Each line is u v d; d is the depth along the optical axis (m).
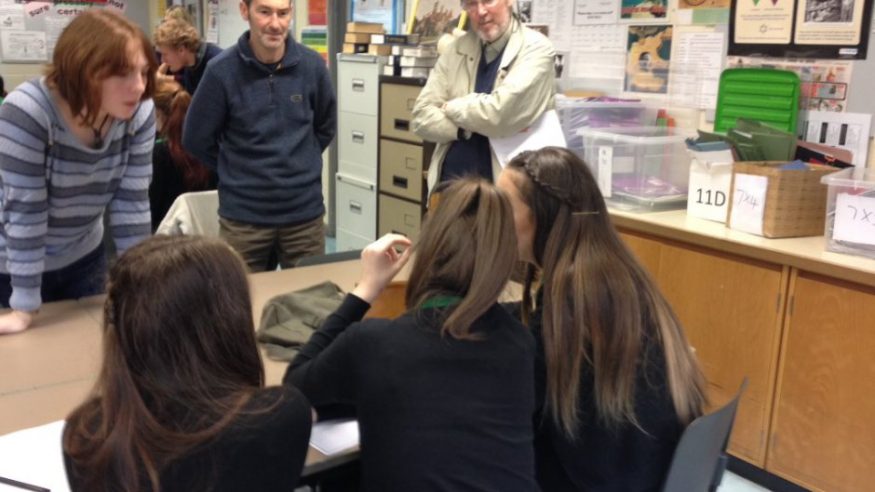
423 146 4.08
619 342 1.36
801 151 2.86
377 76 4.41
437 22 4.37
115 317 0.98
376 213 4.63
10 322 1.75
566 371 1.38
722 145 2.80
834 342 2.29
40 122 1.70
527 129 2.84
